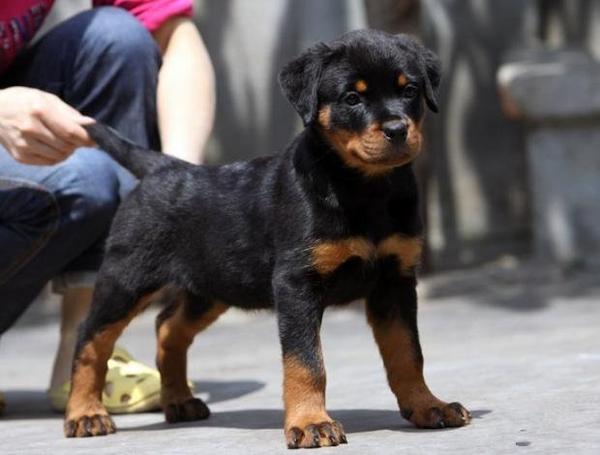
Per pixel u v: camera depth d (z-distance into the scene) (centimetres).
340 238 669
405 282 697
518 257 1842
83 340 766
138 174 781
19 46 890
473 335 1241
